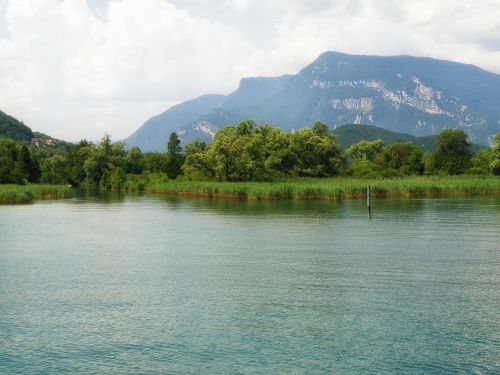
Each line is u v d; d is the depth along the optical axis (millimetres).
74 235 54031
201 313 26172
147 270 36125
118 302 28250
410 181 114875
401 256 40125
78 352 21500
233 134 148625
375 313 25844
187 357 20891
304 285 31422
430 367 19891
